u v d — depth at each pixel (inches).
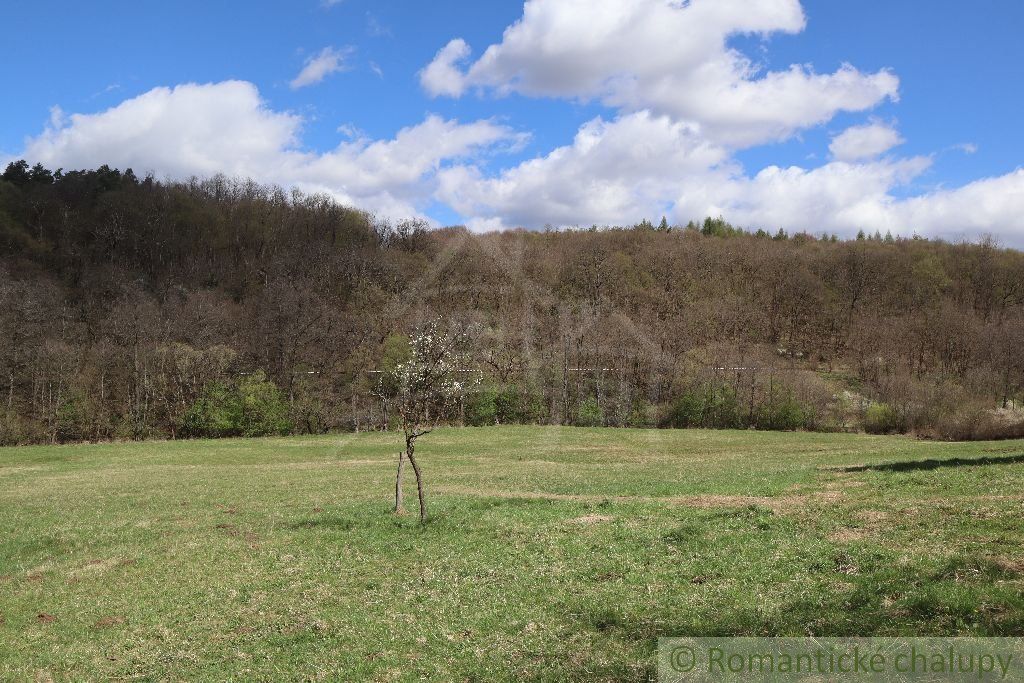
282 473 1905.8
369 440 2738.7
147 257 5649.6
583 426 3014.3
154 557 850.8
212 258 5871.1
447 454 2347.4
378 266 4362.7
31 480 1792.6
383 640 502.0
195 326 3912.4
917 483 967.0
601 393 3120.1
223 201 6909.5
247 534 966.4
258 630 555.5
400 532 874.1
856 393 4057.6
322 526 972.6
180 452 2458.2
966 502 753.0
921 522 668.7
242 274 5506.9
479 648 466.6
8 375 3201.3
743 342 4025.6
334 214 6678.2
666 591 534.6
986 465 1167.6
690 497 1024.2
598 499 1067.9
